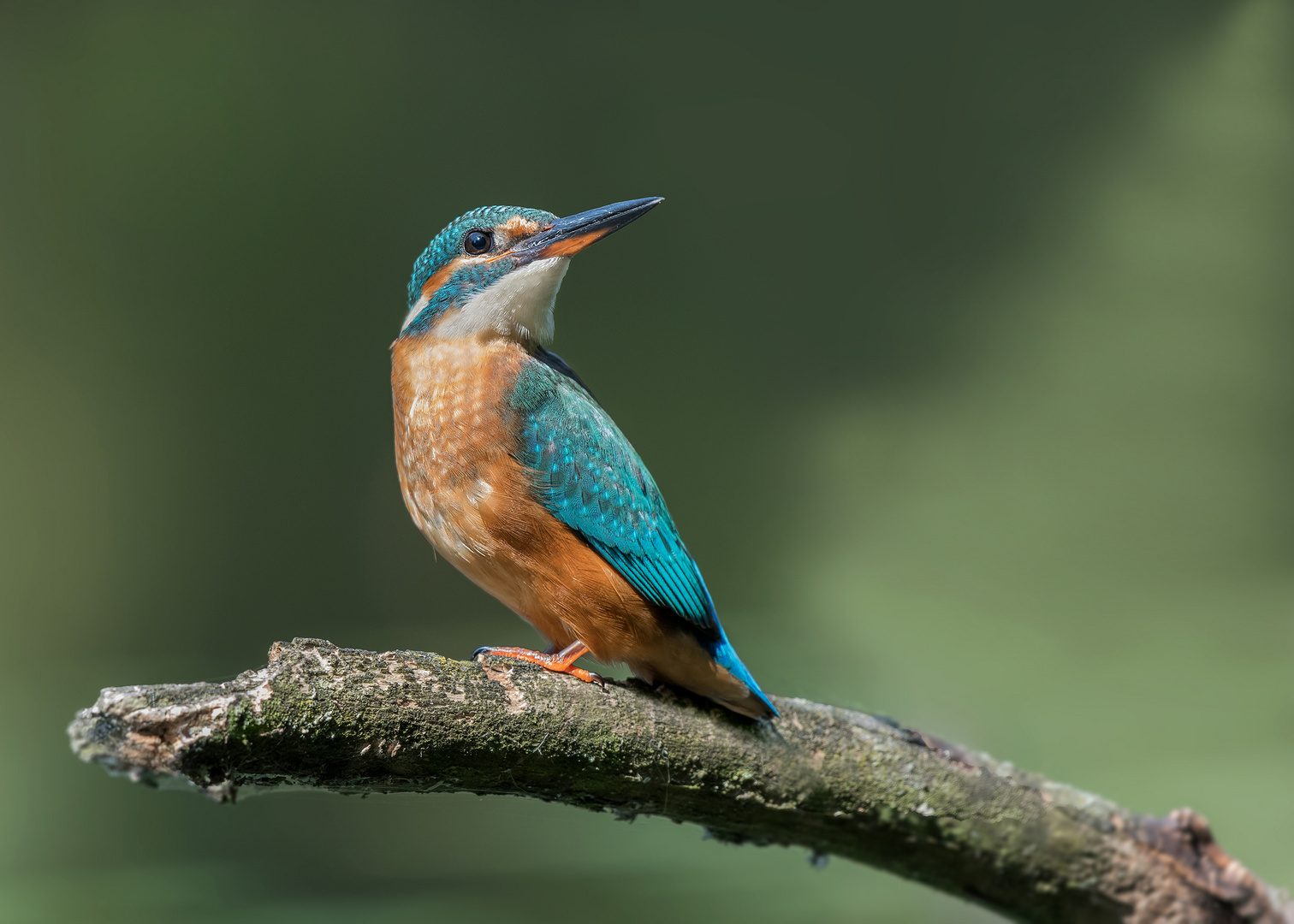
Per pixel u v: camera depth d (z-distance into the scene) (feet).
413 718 14.40
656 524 14.56
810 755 14.55
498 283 14.64
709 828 14.57
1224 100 23.26
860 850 14.58
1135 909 14.58
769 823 14.55
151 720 14.35
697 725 14.51
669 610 14.55
